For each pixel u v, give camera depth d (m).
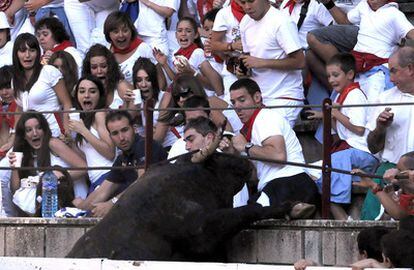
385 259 22.55
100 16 35.53
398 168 24.30
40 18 35.56
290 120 29.72
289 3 32.41
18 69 31.97
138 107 30.61
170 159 25.53
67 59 32.09
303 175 26.73
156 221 24.48
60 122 31.11
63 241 27.09
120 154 29.08
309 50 30.91
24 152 29.91
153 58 33.59
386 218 25.73
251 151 26.86
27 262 22.45
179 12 35.59
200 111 28.06
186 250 24.62
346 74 28.38
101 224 24.78
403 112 26.03
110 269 21.81
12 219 27.61
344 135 27.92
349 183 26.98
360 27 30.73
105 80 31.36
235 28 32.12
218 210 24.53
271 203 26.45
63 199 29.20
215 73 31.98
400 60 26.08
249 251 25.42
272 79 29.86
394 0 33.59
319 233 24.94
